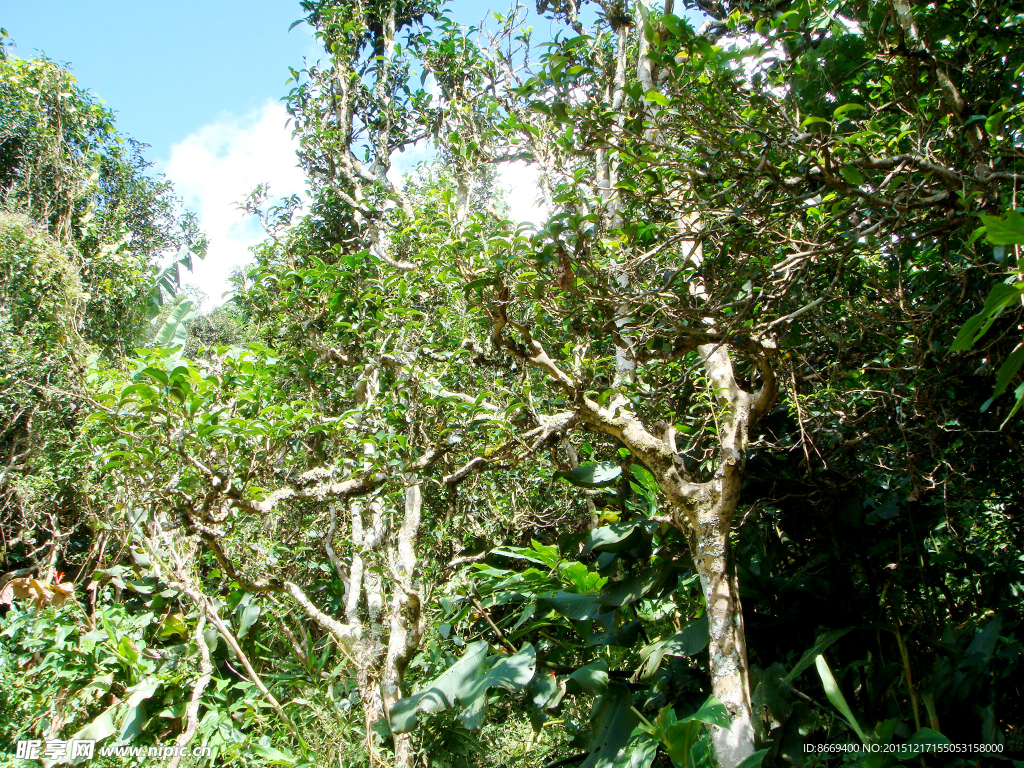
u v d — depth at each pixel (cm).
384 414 526
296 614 749
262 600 703
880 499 520
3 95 1095
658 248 377
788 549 579
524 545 724
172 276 916
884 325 412
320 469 504
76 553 964
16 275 911
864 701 448
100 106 1202
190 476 418
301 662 701
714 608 432
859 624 490
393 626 585
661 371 537
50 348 888
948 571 546
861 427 458
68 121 1158
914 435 429
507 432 448
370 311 621
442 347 594
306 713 632
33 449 870
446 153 673
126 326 1102
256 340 808
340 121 783
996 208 305
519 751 607
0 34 1139
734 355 527
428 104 727
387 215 708
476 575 616
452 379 565
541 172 455
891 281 434
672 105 335
